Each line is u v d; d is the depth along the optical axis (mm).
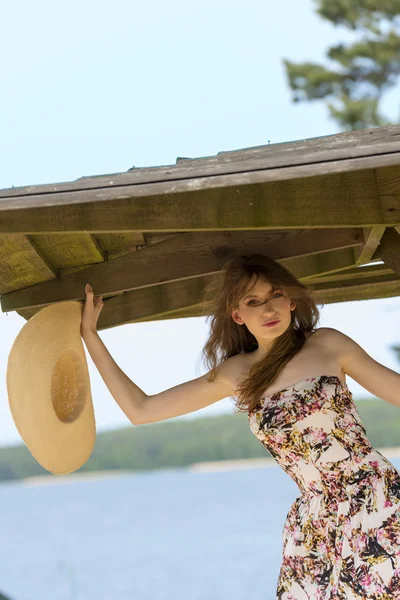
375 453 3354
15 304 4309
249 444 100375
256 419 3484
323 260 4496
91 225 3092
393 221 3117
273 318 3557
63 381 4055
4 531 56812
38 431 3619
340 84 19297
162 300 4715
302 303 3709
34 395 3646
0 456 103812
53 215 3100
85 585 26625
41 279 4277
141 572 29328
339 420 3387
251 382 3500
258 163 2604
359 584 3104
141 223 3088
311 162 2561
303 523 3387
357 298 5594
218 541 38906
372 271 5078
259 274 3613
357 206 3145
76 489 95375
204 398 3785
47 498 87000
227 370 3736
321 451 3361
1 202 2670
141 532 48469
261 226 3111
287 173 2543
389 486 3238
